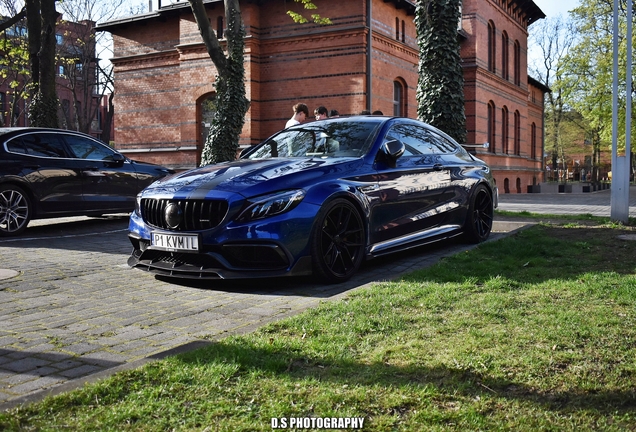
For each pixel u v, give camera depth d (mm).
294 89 18844
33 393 2520
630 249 6082
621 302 3834
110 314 4133
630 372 2678
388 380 2602
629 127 8602
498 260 5609
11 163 8672
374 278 5363
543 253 5914
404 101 20406
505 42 28984
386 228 5734
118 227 10062
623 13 28625
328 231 5129
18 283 5273
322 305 3920
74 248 7617
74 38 32562
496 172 27734
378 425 2207
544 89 38969
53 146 9305
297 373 2713
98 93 36531
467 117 25062
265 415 2277
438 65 10859
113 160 10023
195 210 4961
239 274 4789
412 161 6266
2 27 16344
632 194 28875
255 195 4855
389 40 19109
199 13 13531
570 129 51031
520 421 2230
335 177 5277
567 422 2225
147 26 21969
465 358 2828
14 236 8727
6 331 3705
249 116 19109
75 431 2170
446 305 3826
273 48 19109
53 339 3506
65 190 9281
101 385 2537
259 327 3447
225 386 2562
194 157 20828
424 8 10914
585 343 3053
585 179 60250
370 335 3256
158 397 2453
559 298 4004
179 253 5051
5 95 40688
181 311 4195
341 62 18109
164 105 21797
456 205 6816
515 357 2850
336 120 6570
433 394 2455
